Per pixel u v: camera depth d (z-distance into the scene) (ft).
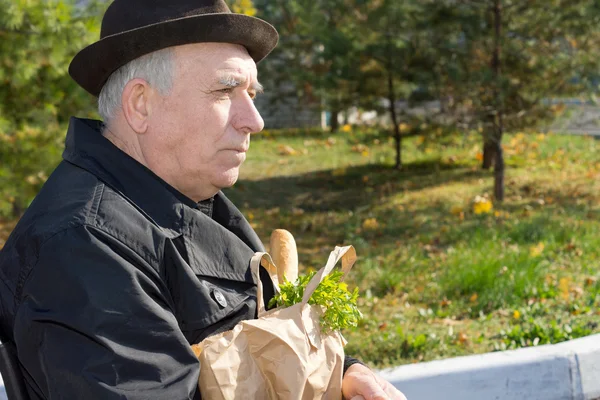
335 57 36.24
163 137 5.27
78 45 19.47
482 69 30.83
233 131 5.35
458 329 16.99
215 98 5.26
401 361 14.82
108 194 4.90
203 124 5.24
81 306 4.43
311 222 31.14
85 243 4.58
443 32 31.94
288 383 4.91
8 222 29.27
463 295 19.95
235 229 6.26
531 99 31.94
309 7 42.37
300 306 5.23
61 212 4.77
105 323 4.40
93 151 5.19
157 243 4.89
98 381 4.29
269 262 5.61
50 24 18.88
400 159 42.27
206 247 5.26
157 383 4.44
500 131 32.48
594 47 30.40
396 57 33.78
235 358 4.86
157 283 4.80
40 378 4.65
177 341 4.60
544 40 31.04
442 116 33.09
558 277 20.90
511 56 31.48
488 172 40.27
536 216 29.27
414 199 34.71
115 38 5.11
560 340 15.39
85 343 4.41
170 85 5.19
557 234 25.81
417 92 35.94
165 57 5.17
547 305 18.30
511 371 12.45
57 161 21.17
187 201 5.38
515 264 21.04
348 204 34.68
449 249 24.75
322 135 54.95
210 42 5.23
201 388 4.79
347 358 5.99
